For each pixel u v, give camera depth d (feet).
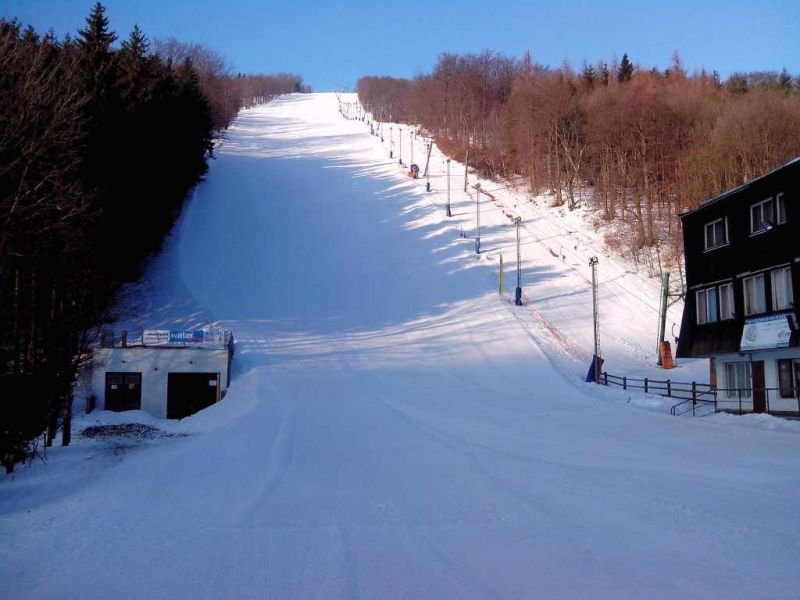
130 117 148.56
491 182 298.56
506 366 122.93
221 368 117.39
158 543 27.84
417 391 102.63
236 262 183.01
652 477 39.65
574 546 25.59
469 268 189.06
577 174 269.03
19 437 49.24
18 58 79.41
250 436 65.72
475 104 392.47
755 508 30.89
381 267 187.73
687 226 96.53
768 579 21.11
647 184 221.87
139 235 151.74
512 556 24.47
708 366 134.00
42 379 51.88
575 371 124.77
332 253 196.85
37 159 71.31
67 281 56.18
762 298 79.41
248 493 38.52
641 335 153.69
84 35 200.34
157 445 68.28
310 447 57.52
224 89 419.13
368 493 37.60
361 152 348.59
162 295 155.22
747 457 46.78
